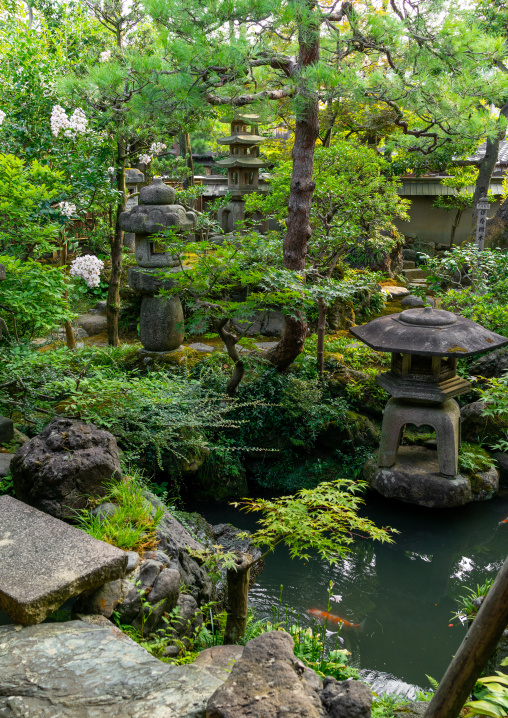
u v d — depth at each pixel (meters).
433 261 9.76
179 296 8.51
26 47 9.30
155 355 8.23
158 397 5.44
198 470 7.18
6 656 2.20
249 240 7.17
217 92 7.09
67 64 10.24
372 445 7.83
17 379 5.23
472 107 8.06
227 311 6.84
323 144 12.60
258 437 7.86
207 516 6.93
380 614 5.33
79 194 8.02
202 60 6.21
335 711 1.65
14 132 8.27
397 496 7.11
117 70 6.83
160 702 1.88
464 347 6.39
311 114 7.12
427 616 5.32
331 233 8.79
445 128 8.62
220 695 1.64
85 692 1.95
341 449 7.96
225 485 7.38
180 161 13.50
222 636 3.61
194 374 7.94
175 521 4.33
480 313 8.80
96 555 2.77
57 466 3.70
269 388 7.96
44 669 2.10
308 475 7.80
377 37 6.86
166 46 6.19
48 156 8.59
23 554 2.77
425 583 5.80
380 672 4.55
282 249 7.94
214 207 10.62
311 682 1.76
